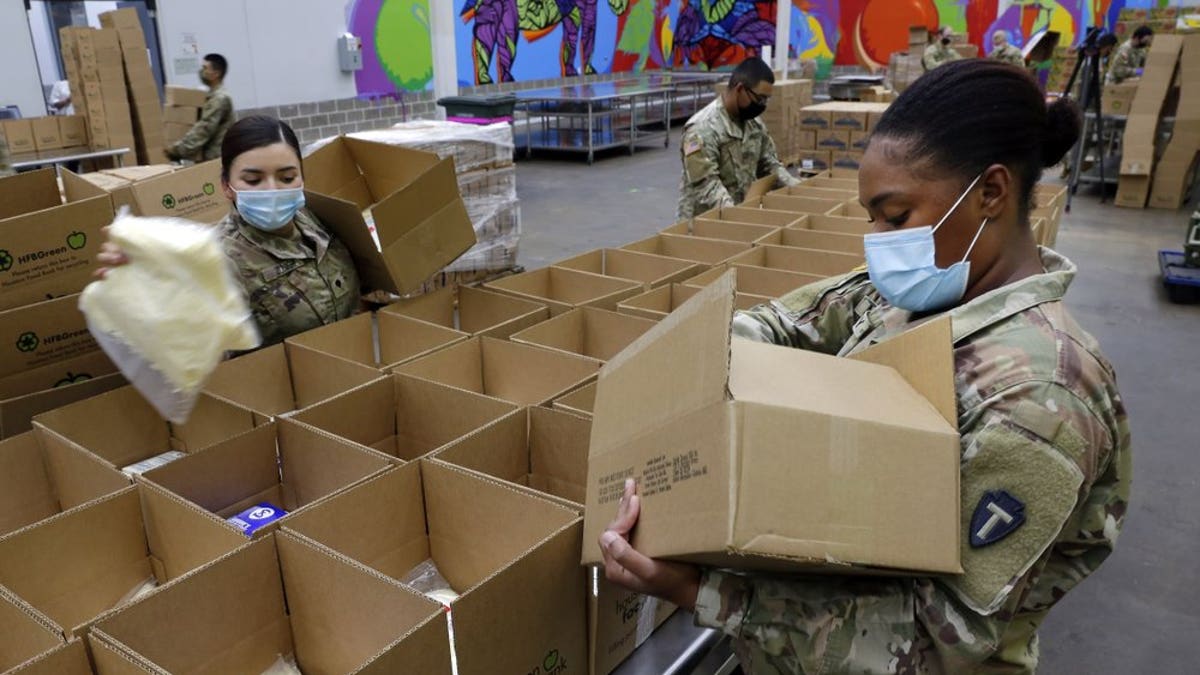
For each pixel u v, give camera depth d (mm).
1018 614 749
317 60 6285
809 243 2461
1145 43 8453
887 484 627
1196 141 6355
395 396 1382
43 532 928
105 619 743
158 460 1310
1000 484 640
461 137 3391
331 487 1153
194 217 1978
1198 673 2051
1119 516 729
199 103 5062
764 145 3391
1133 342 3951
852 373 739
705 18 13523
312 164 2025
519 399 1588
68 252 1365
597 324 1746
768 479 596
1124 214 6441
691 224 2639
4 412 1250
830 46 12820
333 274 1773
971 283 784
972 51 9102
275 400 1539
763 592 688
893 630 665
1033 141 732
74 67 5301
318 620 880
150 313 899
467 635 782
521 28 10242
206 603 826
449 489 1040
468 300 1927
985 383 672
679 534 645
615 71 12266
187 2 5402
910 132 744
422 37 7176
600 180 7953
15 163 4680
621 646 1014
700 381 671
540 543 844
